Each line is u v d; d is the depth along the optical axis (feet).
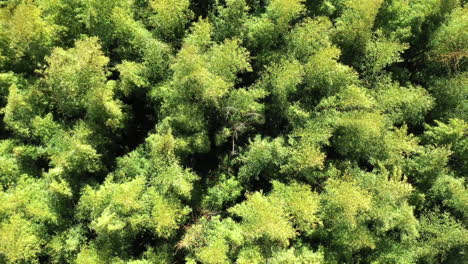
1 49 96.37
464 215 101.30
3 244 79.71
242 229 90.17
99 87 91.40
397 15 117.50
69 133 95.35
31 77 98.94
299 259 86.63
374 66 110.32
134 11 108.27
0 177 90.27
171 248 92.94
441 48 114.93
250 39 105.81
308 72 102.53
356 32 108.17
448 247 99.50
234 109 97.09
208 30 98.84
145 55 99.76
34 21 92.73
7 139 97.09
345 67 101.14
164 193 91.20
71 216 92.02
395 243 98.78
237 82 104.32
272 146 95.04
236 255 89.92
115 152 106.11
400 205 96.99
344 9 113.39
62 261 89.15
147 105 108.58
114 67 103.60
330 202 93.40
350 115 99.96
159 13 100.32
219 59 96.22
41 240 86.33
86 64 89.56
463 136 108.27
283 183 97.55
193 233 90.33
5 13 93.97
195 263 86.58
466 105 112.37
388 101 106.73
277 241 89.25
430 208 107.76
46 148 92.12
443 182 102.58
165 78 103.04
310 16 114.42
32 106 95.14
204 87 93.09
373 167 108.58
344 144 101.65
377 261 96.53
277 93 101.35
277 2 99.30
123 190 86.28
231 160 101.55
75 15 102.06
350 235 93.45
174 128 98.12
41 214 86.43
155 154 91.71
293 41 104.58
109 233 86.02
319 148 96.48
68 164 88.89
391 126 104.73
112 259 87.04
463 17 112.06
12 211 85.20
